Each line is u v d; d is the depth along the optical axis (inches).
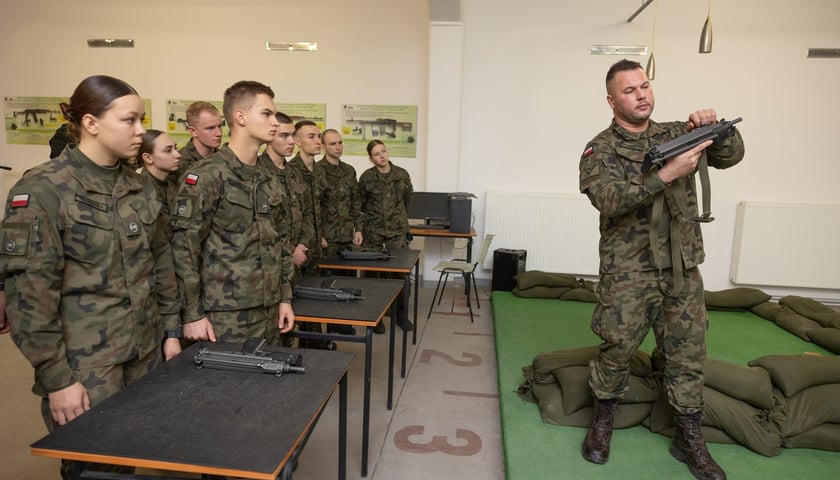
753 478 79.9
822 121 198.5
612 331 78.1
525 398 106.2
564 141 211.5
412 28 212.5
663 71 202.4
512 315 168.7
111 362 53.6
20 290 47.3
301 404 49.4
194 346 63.2
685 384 79.8
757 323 171.5
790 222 199.8
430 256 222.1
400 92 216.4
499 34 207.6
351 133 220.8
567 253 213.3
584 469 80.8
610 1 201.6
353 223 165.0
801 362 97.4
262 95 71.6
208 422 45.4
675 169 64.6
